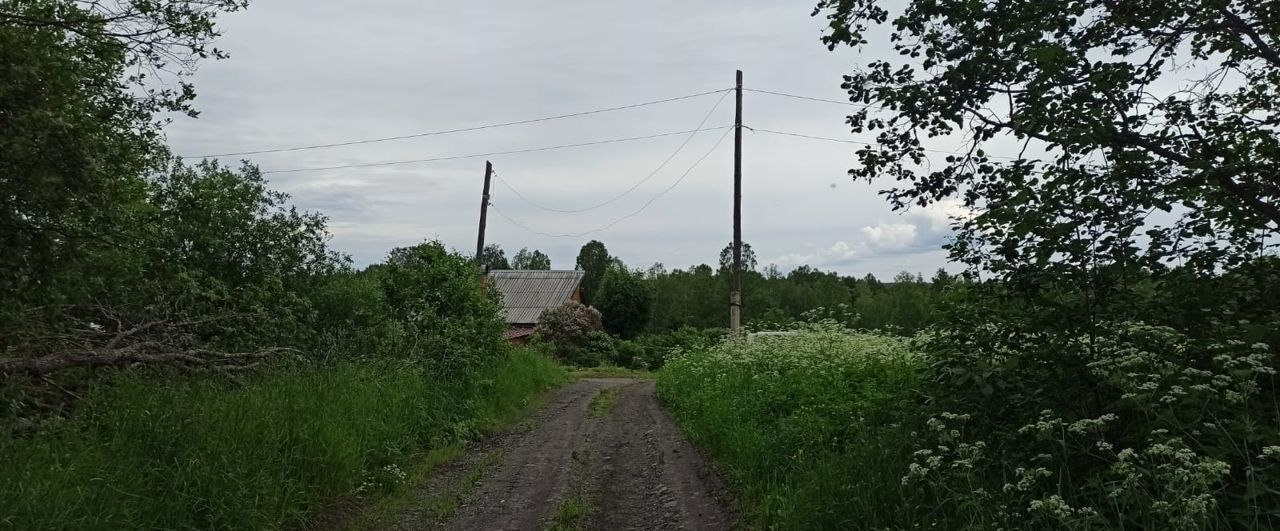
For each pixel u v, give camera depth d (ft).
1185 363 13.78
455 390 40.27
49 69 16.65
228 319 30.17
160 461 17.69
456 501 24.17
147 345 24.95
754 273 238.07
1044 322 15.66
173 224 29.68
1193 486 10.42
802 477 20.74
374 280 44.11
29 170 16.38
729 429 29.99
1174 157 15.21
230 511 17.62
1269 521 10.86
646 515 22.76
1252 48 16.38
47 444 16.53
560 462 30.78
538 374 65.21
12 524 13.07
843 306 45.27
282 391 25.45
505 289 152.46
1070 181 14.39
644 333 154.40
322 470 22.29
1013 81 16.60
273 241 34.37
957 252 17.03
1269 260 15.05
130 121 22.03
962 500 14.58
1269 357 12.58
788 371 34.37
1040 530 13.00
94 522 14.33
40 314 20.22
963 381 15.85
